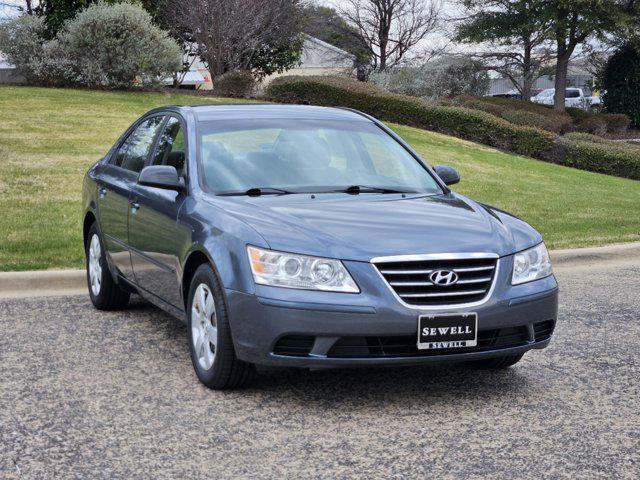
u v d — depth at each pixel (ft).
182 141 19.65
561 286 28.22
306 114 21.04
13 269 26.16
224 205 16.88
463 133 81.30
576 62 155.33
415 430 14.44
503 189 51.90
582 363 18.92
